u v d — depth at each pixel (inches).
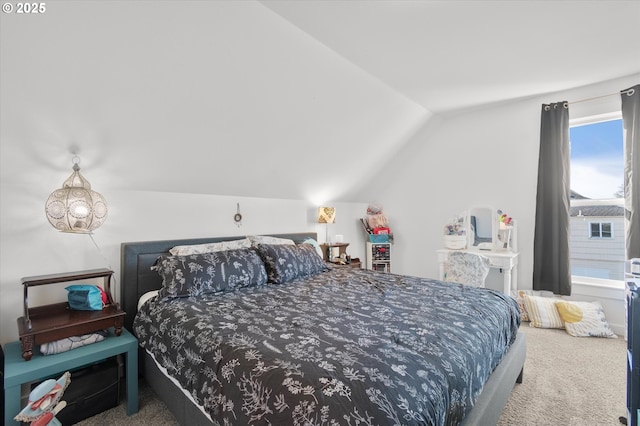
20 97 63.2
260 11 70.1
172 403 63.7
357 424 32.4
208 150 98.0
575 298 125.2
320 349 47.6
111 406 72.3
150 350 69.6
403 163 172.4
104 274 79.6
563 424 65.9
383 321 61.0
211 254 93.1
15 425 56.9
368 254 181.0
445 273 145.0
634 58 97.0
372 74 104.5
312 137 117.0
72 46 60.1
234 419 41.6
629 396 58.2
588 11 73.1
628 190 109.3
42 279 68.8
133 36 63.6
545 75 109.0
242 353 47.6
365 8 70.6
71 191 73.0
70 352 66.1
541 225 128.7
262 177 122.3
